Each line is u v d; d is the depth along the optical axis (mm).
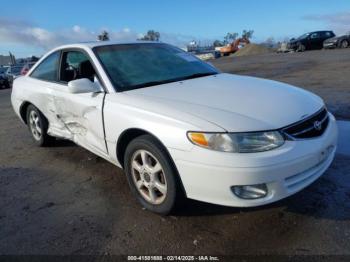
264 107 3061
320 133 3107
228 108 3039
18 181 4383
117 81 3785
